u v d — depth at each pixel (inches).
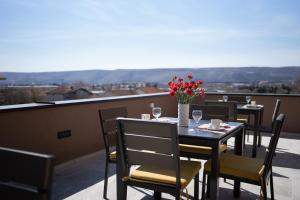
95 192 104.3
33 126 119.3
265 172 80.0
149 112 210.2
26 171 33.4
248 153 162.4
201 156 103.7
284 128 225.0
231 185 112.7
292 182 116.1
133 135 73.5
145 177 76.2
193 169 82.0
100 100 154.9
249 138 205.2
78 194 102.5
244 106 173.2
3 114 107.0
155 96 215.0
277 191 106.6
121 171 82.7
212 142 79.1
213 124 93.4
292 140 198.5
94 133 155.0
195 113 98.6
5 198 35.2
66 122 136.2
